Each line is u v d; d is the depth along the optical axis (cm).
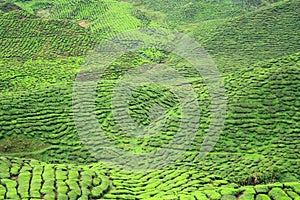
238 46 10181
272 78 6412
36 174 4141
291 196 3672
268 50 9700
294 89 6138
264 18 11119
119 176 4516
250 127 5581
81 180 4147
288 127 5547
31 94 6272
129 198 3938
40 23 11162
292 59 7125
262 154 5094
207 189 4116
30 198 3678
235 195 3741
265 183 4500
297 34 10169
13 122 5538
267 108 5862
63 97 6216
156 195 4006
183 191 4069
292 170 4709
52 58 9819
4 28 10788
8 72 8344
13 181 3950
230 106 5975
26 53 10000
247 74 6844
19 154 5056
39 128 5503
